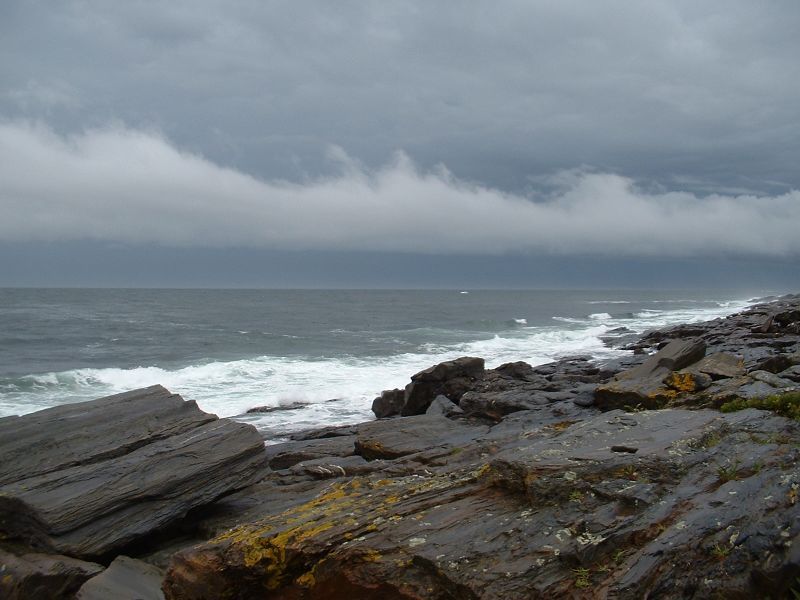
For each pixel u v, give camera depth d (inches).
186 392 1010.7
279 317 2974.9
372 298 5757.9
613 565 191.0
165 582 248.4
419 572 207.9
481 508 234.7
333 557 220.4
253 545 234.5
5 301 3887.8
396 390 824.3
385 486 287.0
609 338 1658.5
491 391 748.6
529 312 3447.3
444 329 2311.8
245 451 405.7
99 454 390.6
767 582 170.7
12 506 344.5
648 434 269.3
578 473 231.8
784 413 310.3
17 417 426.6
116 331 2132.1
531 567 195.6
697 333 1272.1
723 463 233.5
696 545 187.0
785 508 192.2
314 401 943.7
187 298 4968.0
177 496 373.1
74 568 319.6
